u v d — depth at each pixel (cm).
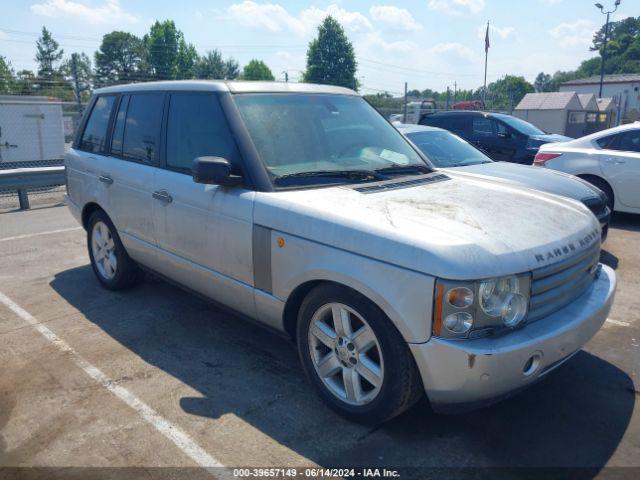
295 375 378
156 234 437
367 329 298
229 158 369
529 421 325
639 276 593
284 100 406
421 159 440
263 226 339
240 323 466
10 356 407
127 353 411
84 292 540
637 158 793
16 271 611
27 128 1584
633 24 12650
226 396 351
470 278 261
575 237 318
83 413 333
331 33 5944
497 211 324
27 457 293
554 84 13325
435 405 284
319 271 308
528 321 285
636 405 343
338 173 373
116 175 477
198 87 411
